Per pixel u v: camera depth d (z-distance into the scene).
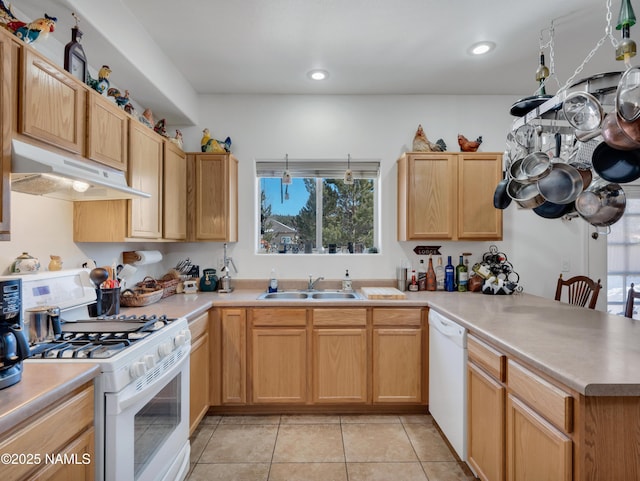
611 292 3.17
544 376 1.20
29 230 1.65
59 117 1.38
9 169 1.12
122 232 1.93
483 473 1.62
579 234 3.09
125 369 1.22
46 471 0.94
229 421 2.41
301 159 3.09
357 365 2.44
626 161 1.36
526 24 2.07
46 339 1.43
